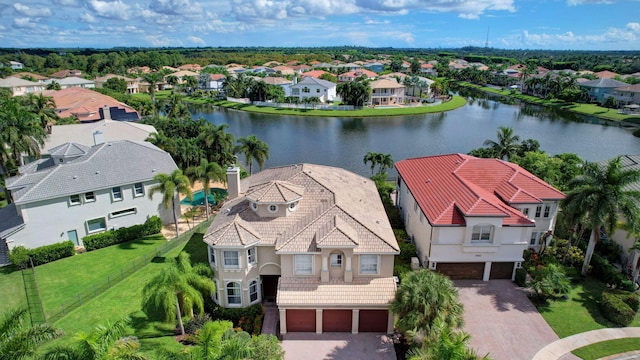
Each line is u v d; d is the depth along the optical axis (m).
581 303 31.75
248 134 104.12
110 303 31.95
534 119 125.31
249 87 153.50
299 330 29.55
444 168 42.81
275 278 32.88
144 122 83.81
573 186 34.94
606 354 26.61
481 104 158.00
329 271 30.00
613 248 37.38
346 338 28.94
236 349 19.38
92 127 64.31
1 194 53.84
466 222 32.56
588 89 154.25
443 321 23.27
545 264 36.12
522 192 36.94
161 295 26.08
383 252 28.97
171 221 48.31
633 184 40.72
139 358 18.86
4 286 34.62
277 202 31.33
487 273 34.50
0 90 120.25
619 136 101.31
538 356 26.48
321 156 83.25
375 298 28.61
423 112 134.12
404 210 45.88
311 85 149.50
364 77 186.75
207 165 47.00
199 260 37.62
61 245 39.41
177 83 192.88
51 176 40.66
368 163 78.12
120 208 44.12
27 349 18.31
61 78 180.25
